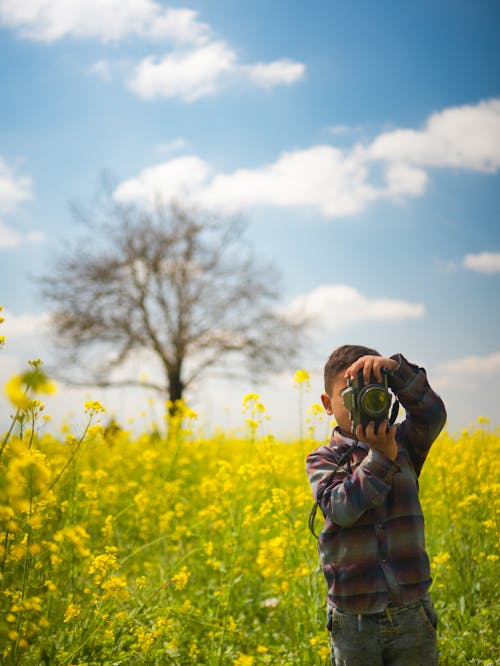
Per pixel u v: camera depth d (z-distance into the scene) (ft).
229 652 12.60
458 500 18.81
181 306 77.77
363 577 7.75
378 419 7.43
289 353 78.23
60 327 77.46
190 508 21.52
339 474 8.22
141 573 16.61
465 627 13.20
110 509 20.44
